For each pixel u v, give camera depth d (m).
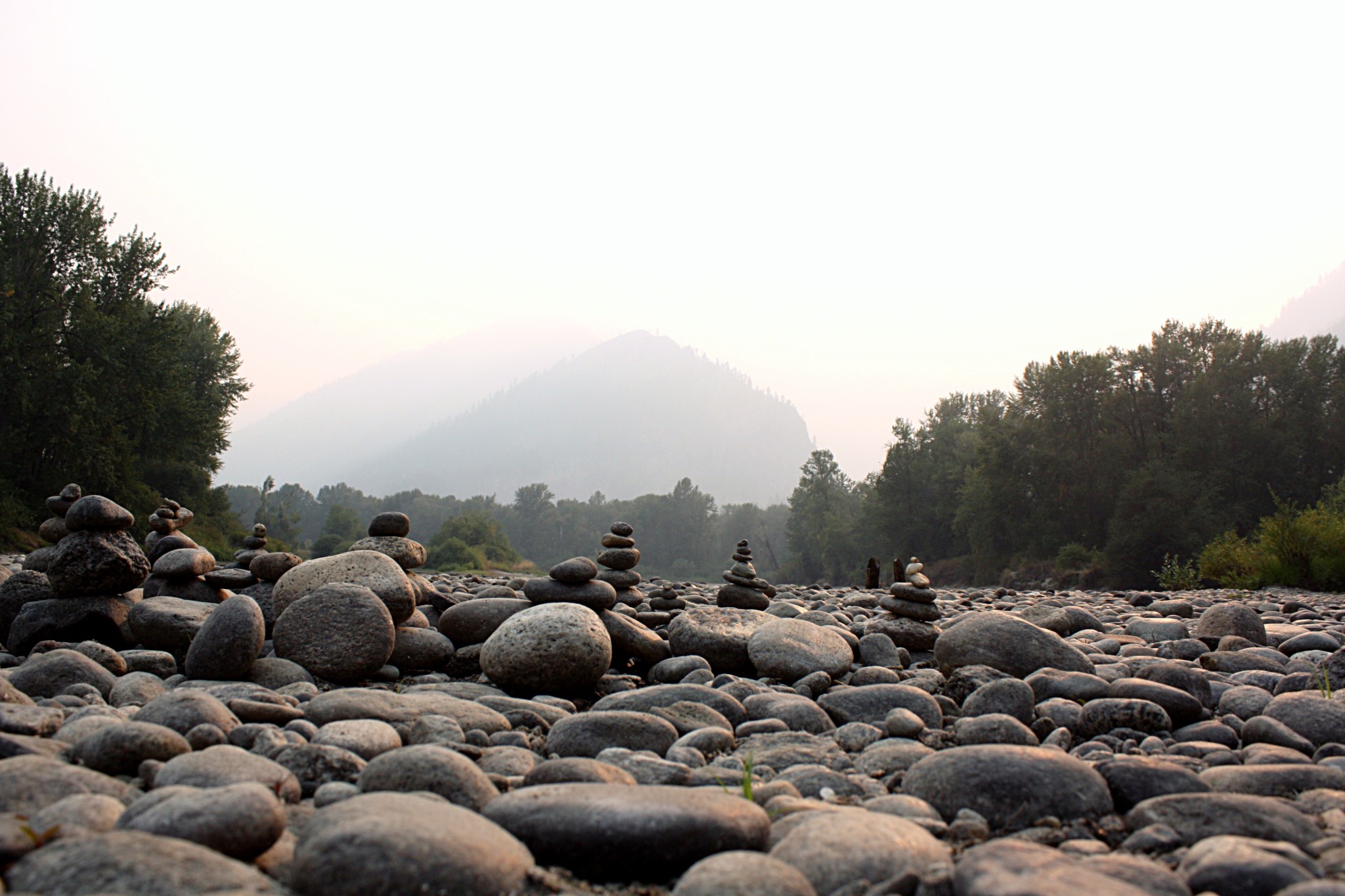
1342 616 10.72
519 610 6.60
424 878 1.98
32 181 32.88
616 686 5.64
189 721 3.48
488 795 2.83
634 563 8.34
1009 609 13.18
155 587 6.98
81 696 4.27
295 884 2.02
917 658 7.06
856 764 3.62
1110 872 2.18
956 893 2.01
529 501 153.25
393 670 5.65
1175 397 44.19
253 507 143.88
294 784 2.90
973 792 2.90
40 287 32.38
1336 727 3.89
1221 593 16.69
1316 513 18.17
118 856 1.87
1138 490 39.19
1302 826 2.60
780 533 137.75
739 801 2.61
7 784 2.47
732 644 6.34
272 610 6.60
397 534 7.61
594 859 2.34
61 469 31.61
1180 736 4.06
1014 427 49.62
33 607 6.00
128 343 33.56
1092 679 4.80
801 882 2.07
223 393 45.59
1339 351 43.50
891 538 68.56
